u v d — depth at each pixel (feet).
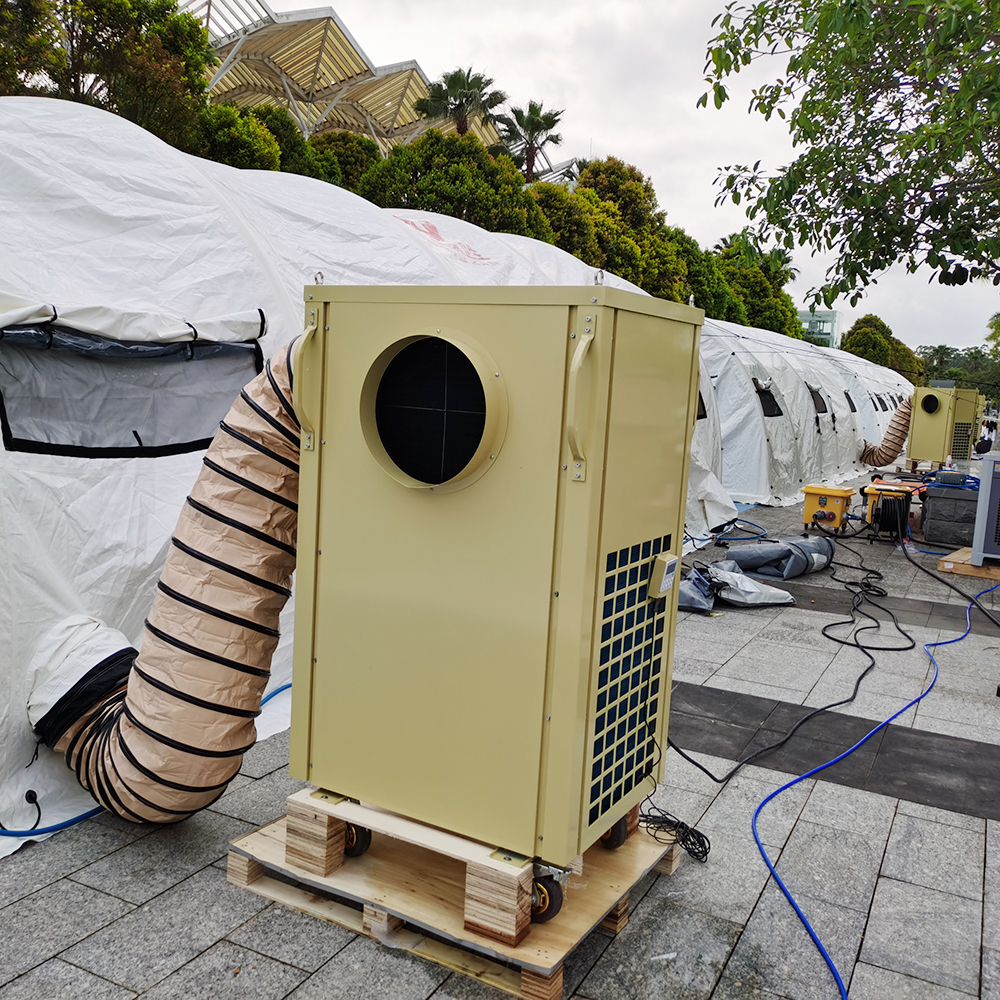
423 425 8.72
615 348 8.05
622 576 8.91
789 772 14.11
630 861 10.05
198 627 9.72
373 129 137.49
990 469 31.01
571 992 8.49
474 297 8.32
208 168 19.74
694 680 18.70
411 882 9.47
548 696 8.30
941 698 17.90
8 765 11.44
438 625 8.85
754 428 48.16
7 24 54.29
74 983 8.29
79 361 13.37
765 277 144.77
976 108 21.85
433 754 9.00
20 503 12.09
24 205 14.30
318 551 9.58
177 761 9.79
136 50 60.39
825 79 24.41
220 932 9.20
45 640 11.88
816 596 27.22
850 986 8.75
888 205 25.34
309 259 19.84
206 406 15.53
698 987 8.66
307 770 9.92
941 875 10.99
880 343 202.69
